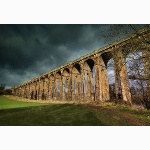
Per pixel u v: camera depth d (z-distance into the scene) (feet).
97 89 112.98
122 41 45.70
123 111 64.03
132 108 68.49
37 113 58.18
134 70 40.32
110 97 109.81
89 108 68.03
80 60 135.74
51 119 48.42
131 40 40.70
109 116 52.29
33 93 227.40
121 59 41.75
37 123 44.01
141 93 48.75
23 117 52.11
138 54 40.24
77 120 46.78
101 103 86.53
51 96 179.32
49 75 184.34
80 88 131.13
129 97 76.28
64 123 43.55
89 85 134.10
